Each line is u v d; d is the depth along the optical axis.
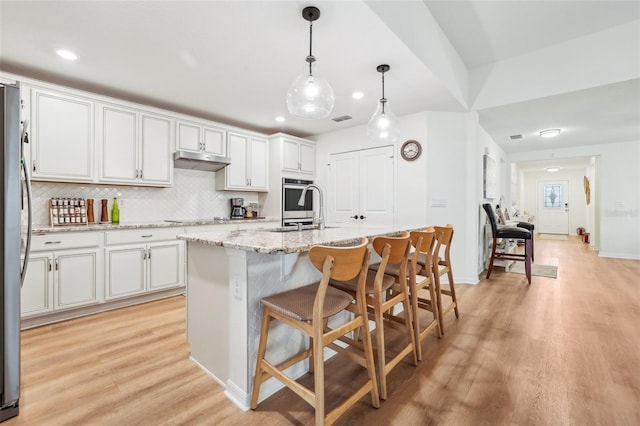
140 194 3.61
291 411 1.48
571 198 10.24
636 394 1.57
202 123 3.82
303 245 1.42
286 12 1.88
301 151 4.78
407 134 3.99
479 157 4.09
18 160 1.48
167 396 1.58
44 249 2.48
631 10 2.66
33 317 2.45
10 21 1.94
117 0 1.75
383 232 2.18
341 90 3.12
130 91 3.17
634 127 4.64
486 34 3.03
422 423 1.39
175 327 2.46
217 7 1.83
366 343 1.47
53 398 1.55
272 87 3.07
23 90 2.54
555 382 1.68
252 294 1.55
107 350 2.07
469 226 3.88
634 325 2.46
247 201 4.75
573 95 3.24
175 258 3.30
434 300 2.23
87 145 2.90
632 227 5.61
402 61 2.51
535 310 2.84
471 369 1.83
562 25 2.88
